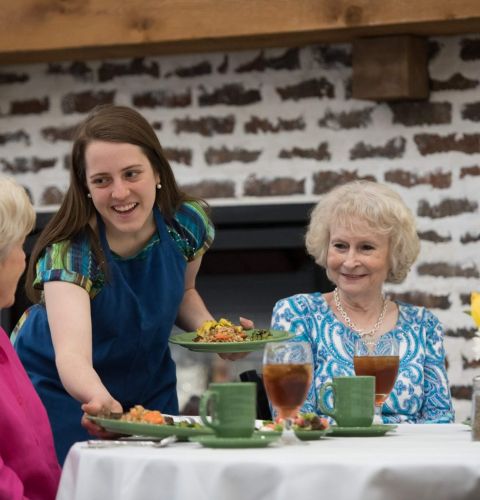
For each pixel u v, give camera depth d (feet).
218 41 21.11
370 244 14.83
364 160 21.71
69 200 14.08
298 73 21.98
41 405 11.94
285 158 22.09
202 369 23.20
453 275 21.30
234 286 23.11
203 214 15.14
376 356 11.89
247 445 9.84
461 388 21.17
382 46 20.74
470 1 19.51
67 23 21.27
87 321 13.34
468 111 21.24
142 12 20.93
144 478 9.18
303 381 10.44
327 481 8.81
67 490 10.17
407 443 10.46
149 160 13.99
